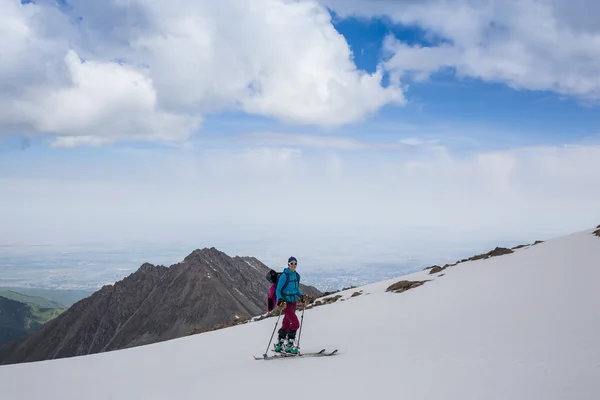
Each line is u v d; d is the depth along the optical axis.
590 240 22.89
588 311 10.95
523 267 20.48
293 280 13.05
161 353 19.09
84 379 14.26
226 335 22.22
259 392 8.54
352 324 17.81
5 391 13.15
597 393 5.90
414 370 8.24
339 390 7.74
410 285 23.94
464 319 13.32
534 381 6.65
